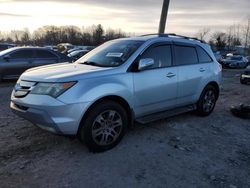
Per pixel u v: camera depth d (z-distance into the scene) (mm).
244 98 8523
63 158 3580
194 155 3828
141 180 3115
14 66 9945
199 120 5523
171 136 4516
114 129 3904
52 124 3381
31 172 3215
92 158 3598
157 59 4508
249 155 3945
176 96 4859
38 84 3541
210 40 77188
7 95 7617
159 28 8758
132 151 3855
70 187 2941
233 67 26219
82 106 3455
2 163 3406
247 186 3098
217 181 3168
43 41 83875
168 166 3467
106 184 3014
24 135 4320
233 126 5266
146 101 4309
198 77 5270
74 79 3494
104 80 3729
